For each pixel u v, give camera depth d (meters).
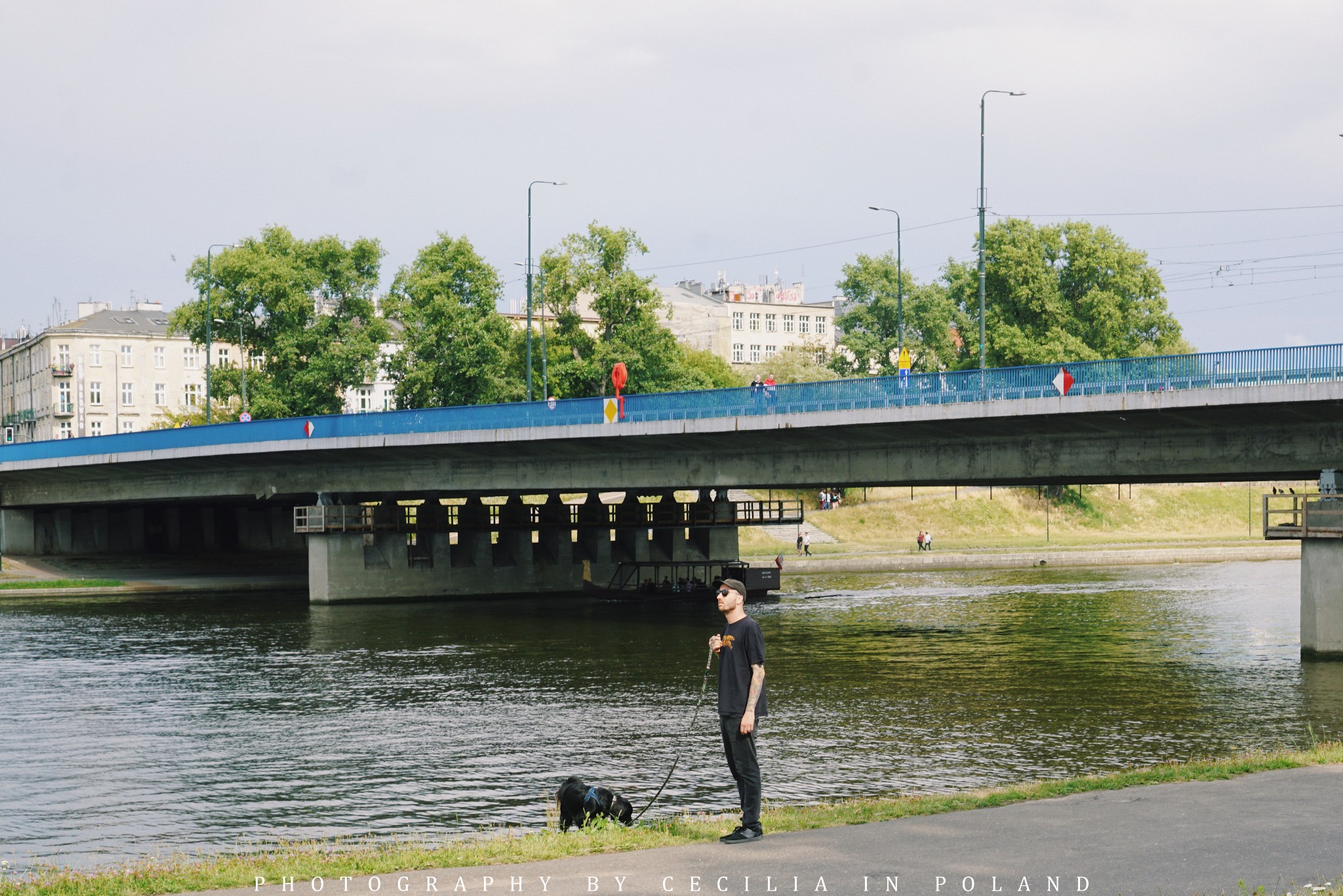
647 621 62.38
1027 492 136.00
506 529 80.38
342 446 66.00
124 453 78.62
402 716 36.03
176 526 109.25
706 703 37.62
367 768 29.28
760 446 54.53
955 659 46.91
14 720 36.09
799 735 31.91
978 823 13.94
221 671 45.62
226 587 83.81
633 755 30.08
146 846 22.53
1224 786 16.03
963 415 44.34
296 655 49.59
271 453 69.88
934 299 122.06
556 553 81.56
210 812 25.23
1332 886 10.91
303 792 26.92
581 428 56.53
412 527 75.94
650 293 102.88
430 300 101.88
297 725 34.91
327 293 113.75
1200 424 42.22
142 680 43.50
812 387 48.94
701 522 85.00
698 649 50.75
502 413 59.50
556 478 63.50
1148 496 142.38
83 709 37.88
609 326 105.06
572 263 103.25
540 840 13.95
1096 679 41.38
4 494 96.00
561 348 105.94
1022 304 112.12
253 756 30.78
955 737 31.36
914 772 27.31
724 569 77.19
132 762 30.31
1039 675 42.50
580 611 68.56
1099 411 41.03
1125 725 32.81
